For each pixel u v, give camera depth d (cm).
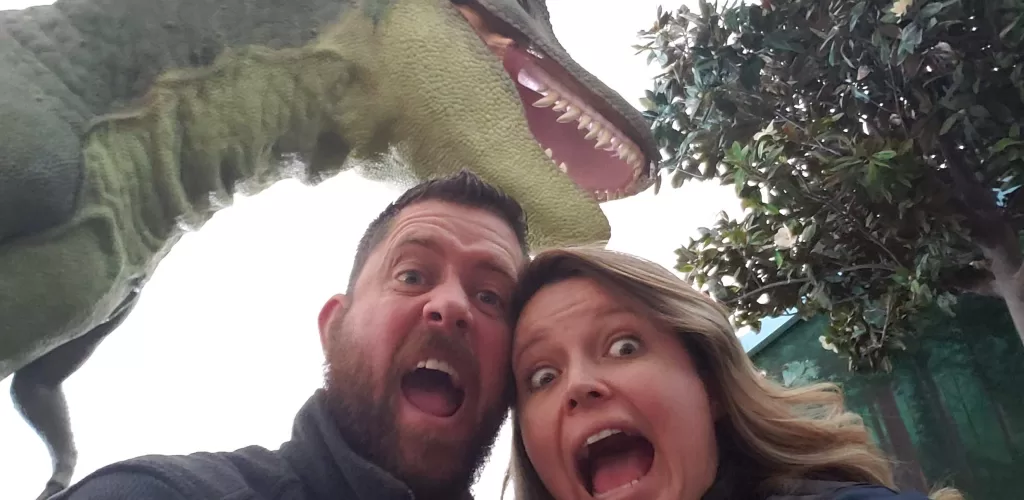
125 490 36
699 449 42
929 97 82
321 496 42
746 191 83
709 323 45
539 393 45
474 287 48
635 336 44
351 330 46
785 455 44
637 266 46
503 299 49
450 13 65
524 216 54
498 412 47
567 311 45
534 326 45
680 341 45
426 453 44
